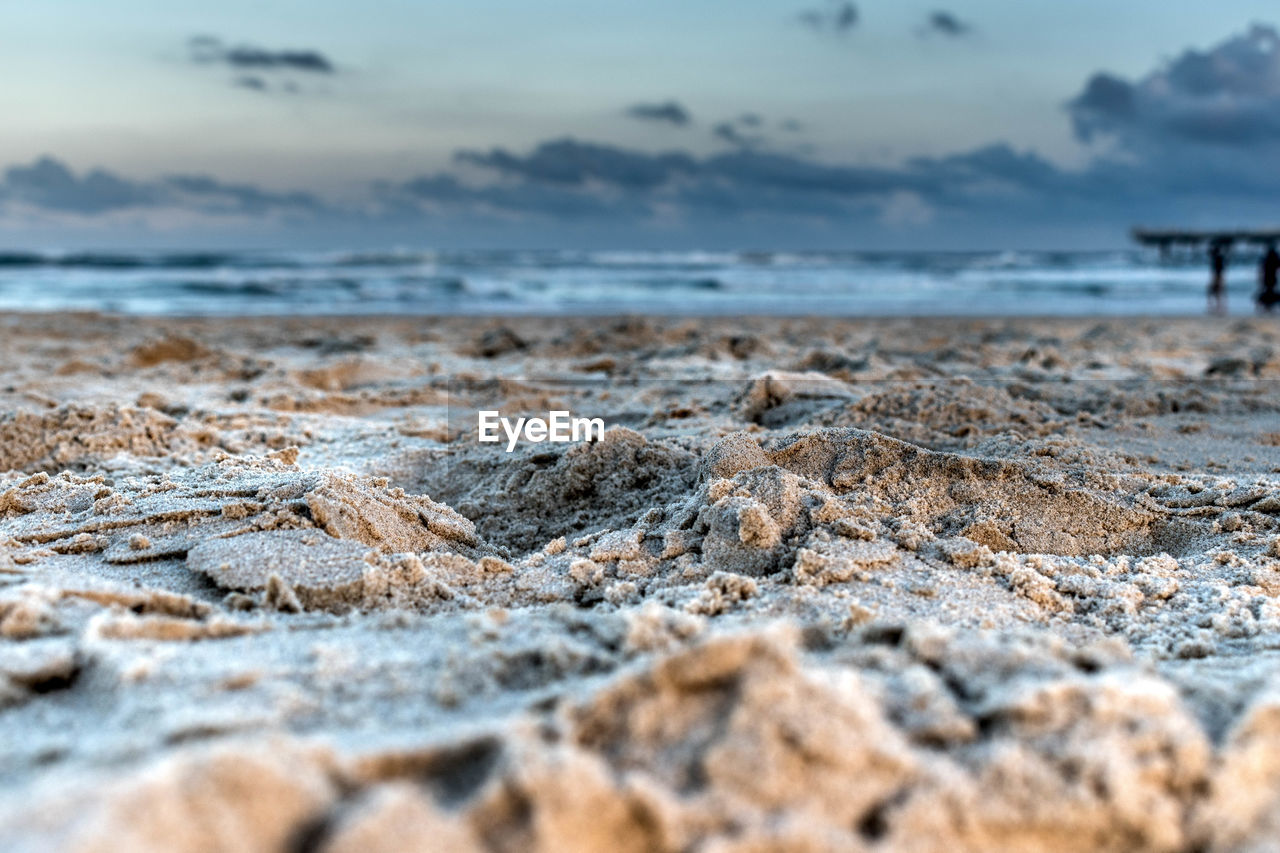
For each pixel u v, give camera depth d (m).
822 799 1.44
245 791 1.29
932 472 3.51
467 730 1.54
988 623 2.44
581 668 1.89
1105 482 3.58
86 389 6.53
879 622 2.12
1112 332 11.44
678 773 1.49
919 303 19.69
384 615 2.33
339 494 3.13
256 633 2.16
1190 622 2.56
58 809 1.27
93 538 2.96
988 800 1.47
